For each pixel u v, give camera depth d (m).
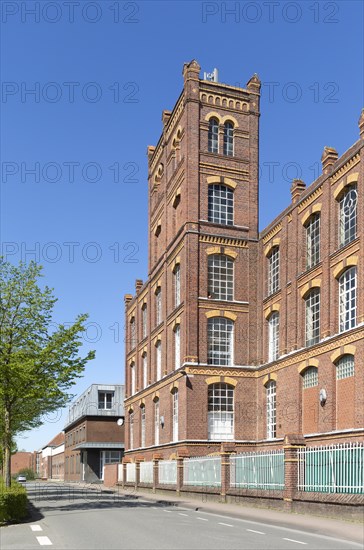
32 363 24.23
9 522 19.05
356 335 26.50
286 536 15.51
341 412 27.80
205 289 37.59
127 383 54.94
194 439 35.56
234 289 38.22
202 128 39.50
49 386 24.66
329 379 28.58
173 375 38.78
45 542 14.12
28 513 22.06
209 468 30.52
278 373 34.28
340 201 29.66
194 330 36.88
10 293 25.83
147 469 41.06
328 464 20.92
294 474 22.47
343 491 20.02
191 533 15.93
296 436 22.75
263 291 37.84
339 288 29.16
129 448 52.62
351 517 18.58
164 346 42.06
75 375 25.75
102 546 13.35
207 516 21.47
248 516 20.84
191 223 37.97
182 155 40.25
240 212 39.28
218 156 39.47
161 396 42.00
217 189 39.25
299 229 33.25
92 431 70.38
